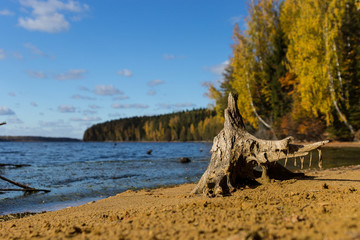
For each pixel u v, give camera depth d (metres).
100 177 13.34
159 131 190.38
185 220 3.07
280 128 38.81
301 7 36.34
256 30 42.56
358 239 1.72
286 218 2.77
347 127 34.06
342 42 33.47
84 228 3.20
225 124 6.89
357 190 5.22
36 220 4.81
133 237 2.39
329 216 2.75
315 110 33.97
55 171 16.22
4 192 9.47
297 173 7.49
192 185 9.50
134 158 28.95
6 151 49.44
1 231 3.81
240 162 6.47
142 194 7.68
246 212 3.42
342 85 33.66
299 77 35.62
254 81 41.50
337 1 33.03
